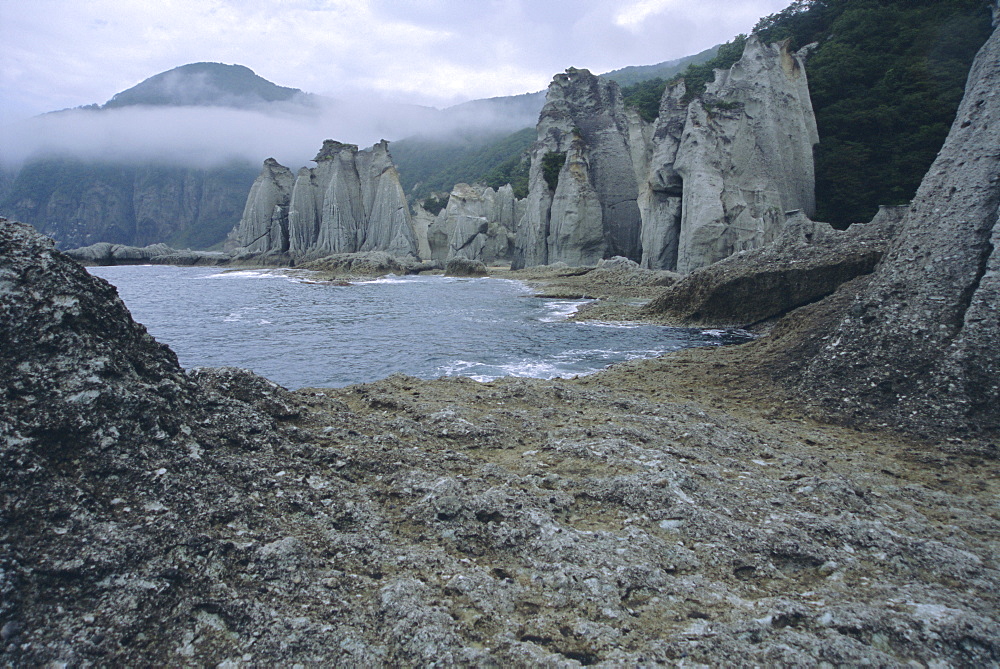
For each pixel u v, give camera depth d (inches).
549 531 223.9
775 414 470.6
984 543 244.7
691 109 1931.6
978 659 169.8
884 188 1811.0
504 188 3718.0
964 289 493.7
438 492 241.9
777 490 281.7
